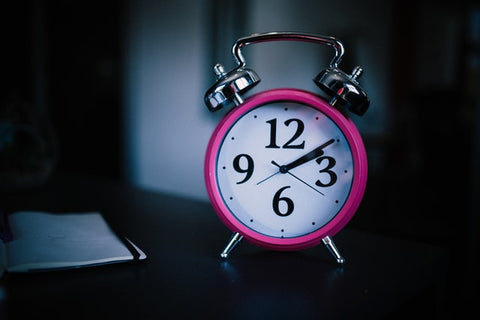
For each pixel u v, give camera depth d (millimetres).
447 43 1501
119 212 496
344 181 376
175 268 360
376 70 1637
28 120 593
